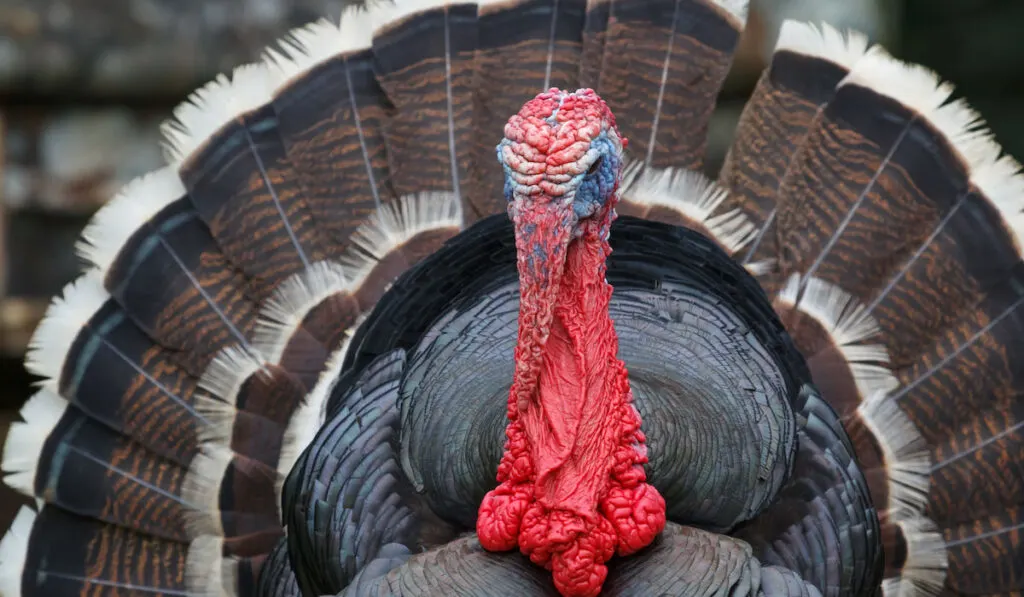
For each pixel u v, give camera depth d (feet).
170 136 44.91
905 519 39.86
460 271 38.06
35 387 61.46
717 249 38.55
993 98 72.64
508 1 44.16
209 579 41.09
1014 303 41.01
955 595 40.11
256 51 58.70
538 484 28.25
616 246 37.58
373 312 39.32
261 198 42.91
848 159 42.57
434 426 33.04
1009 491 40.19
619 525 28.84
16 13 57.11
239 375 42.11
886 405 40.63
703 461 31.30
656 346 34.24
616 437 28.96
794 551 31.24
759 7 63.21
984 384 40.91
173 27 58.23
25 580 40.73
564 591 28.71
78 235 60.80
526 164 27.02
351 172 43.55
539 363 28.32
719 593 28.40
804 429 33.60
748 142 43.96
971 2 71.10
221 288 42.57
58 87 57.82
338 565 32.22
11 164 59.21
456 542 30.55
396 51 43.73
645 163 44.06
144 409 41.86
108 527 41.55
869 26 67.00
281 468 41.06
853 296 41.75
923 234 41.88
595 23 44.11
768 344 35.63
